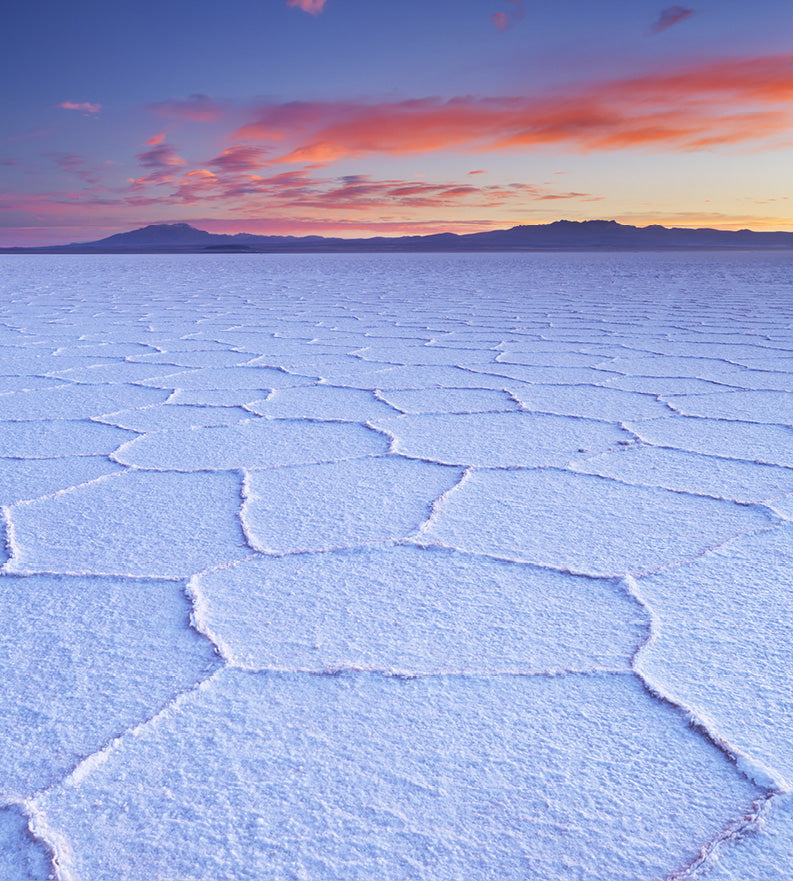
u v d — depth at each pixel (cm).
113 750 80
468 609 112
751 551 132
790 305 648
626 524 145
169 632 105
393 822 70
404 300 739
